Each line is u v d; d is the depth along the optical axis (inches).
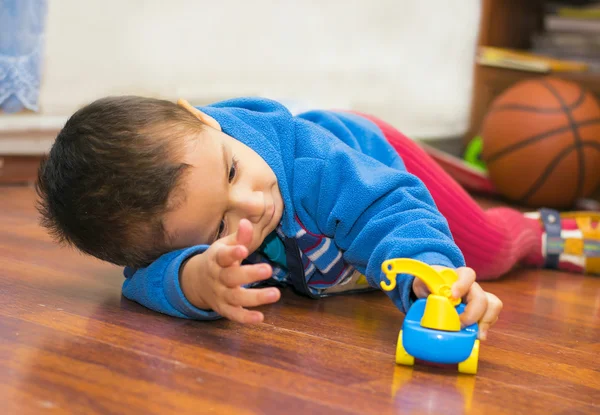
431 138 94.3
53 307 32.1
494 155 78.2
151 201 29.2
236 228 31.3
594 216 50.6
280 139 35.5
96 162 29.6
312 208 35.3
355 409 23.0
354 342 30.5
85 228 30.7
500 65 92.1
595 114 76.5
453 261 30.3
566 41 95.6
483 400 24.8
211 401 22.7
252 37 81.4
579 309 40.1
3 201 59.7
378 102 90.4
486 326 28.0
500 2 97.8
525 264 51.0
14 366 24.6
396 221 31.9
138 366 25.3
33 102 61.9
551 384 27.1
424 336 26.6
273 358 27.3
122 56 73.2
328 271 37.5
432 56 92.1
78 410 21.4
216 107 37.2
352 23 87.0
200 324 31.1
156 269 31.7
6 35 59.1
